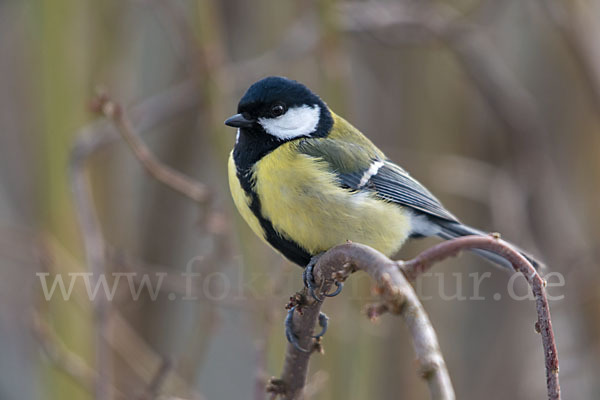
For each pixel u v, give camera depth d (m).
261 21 10.99
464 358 11.23
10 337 10.75
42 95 9.66
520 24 11.75
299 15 10.88
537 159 11.00
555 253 10.97
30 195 10.96
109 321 7.84
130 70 11.02
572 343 10.98
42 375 9.26
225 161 8.91
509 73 11.76
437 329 11.14
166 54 11.36
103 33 10.27
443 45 10.96
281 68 10.72
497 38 11.83
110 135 8.98
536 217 11.06
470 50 10.78
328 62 9.15
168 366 7.55
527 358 11.14
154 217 11.55
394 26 10.61
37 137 9.75
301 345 6.08
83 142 8.84
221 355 12.12
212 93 8.90
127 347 9.54
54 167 9.57
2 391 10.55
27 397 10.55
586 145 11.38
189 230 12.27
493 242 4.32
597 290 10.62
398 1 11.19
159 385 7.53
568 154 11.54
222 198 8.73
